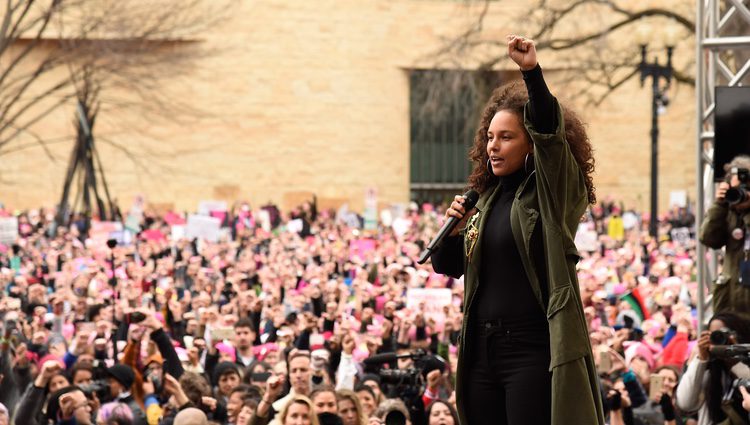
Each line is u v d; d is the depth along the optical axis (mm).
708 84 16047
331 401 14289
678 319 21766
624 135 76062
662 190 76438
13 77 69500
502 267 7625
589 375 7457
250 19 74562
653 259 39656
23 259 40594
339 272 39562
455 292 28453
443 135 76688
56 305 24125
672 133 76250
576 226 7559
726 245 13766
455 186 76438
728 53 18047
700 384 12484
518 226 7523
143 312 17156
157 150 72812
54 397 15086
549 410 7480
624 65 56406
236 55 74188
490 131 7668
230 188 74188
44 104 70562
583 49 67062
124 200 72375
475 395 7738
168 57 60438
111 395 16328
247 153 74500
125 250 39250
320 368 17438
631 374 16672
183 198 73500
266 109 74875
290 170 75188
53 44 69875
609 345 18797
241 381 18000
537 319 7543
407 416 14117
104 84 67125
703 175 15844
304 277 34750
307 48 75312
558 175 7387
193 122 66688
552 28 56375
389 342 21750
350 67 75812
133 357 17125
